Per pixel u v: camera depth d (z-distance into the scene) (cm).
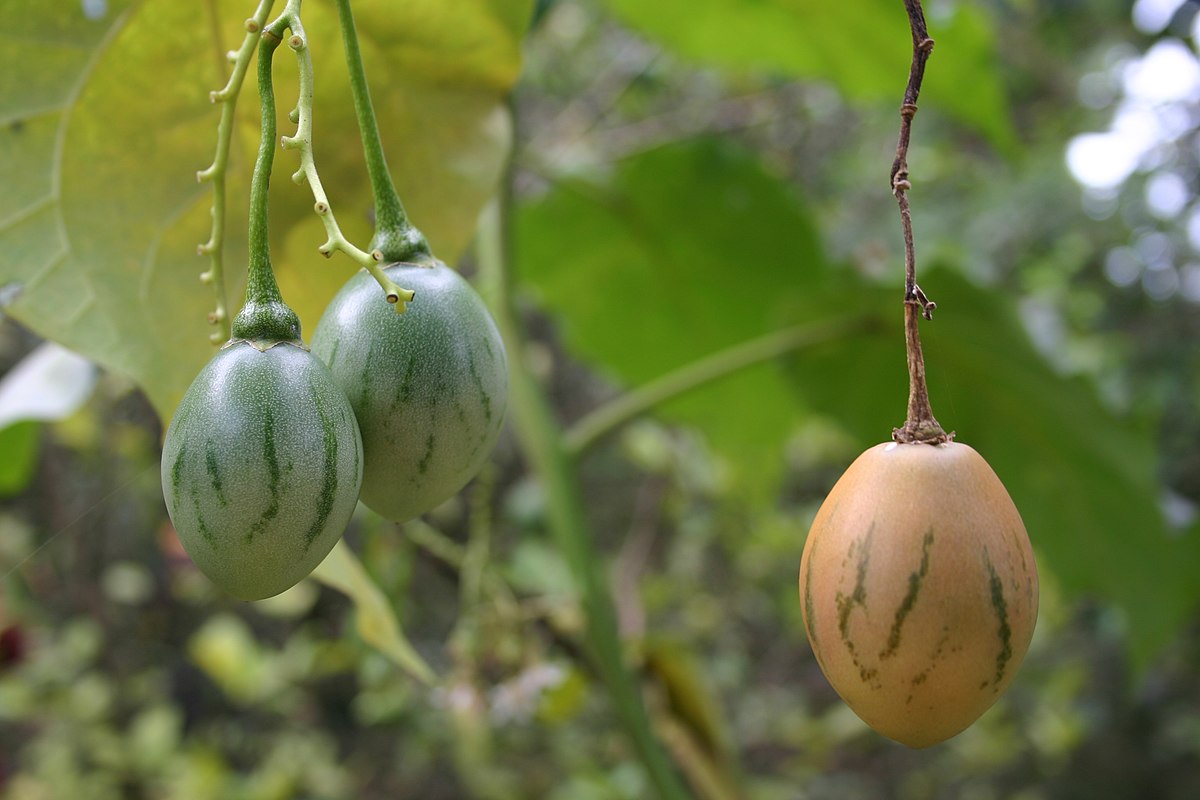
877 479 60
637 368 164
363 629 74
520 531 214
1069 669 283
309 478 59
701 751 117
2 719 245
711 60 141
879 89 136
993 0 190
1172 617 134
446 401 61
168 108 71
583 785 185
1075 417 121
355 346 61
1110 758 296
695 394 161
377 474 62
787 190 142
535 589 154
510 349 109
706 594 286
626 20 138
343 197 72
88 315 72
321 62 71
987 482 60
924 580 59
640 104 227
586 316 159
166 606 271
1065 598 160
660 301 156
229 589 60
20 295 72
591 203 143
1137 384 291
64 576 260
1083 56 282
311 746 246
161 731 228
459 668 107
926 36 60
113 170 72
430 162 73
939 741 60
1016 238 300
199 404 59
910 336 60
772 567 290
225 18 71
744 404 162
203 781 219
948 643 59
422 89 72
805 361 131
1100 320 306
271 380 59
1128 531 131
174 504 59
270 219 72
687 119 225
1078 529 135
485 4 71
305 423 59
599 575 102
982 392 129
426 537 113
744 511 258
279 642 274
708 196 142
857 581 59
